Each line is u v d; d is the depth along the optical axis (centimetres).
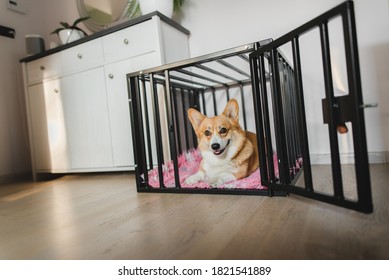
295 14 144
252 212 73
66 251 59
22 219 88
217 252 52
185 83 157
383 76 126
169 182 115
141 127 112
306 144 72
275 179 87
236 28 157
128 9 188
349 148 133
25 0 221
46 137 183
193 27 167
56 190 141
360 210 58
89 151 166
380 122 127
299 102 72
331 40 133
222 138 106
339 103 62
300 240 54
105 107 158
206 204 85
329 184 97
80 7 213
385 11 125
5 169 201
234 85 158
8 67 208
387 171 109
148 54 140
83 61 162
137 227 70
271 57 80
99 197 113
